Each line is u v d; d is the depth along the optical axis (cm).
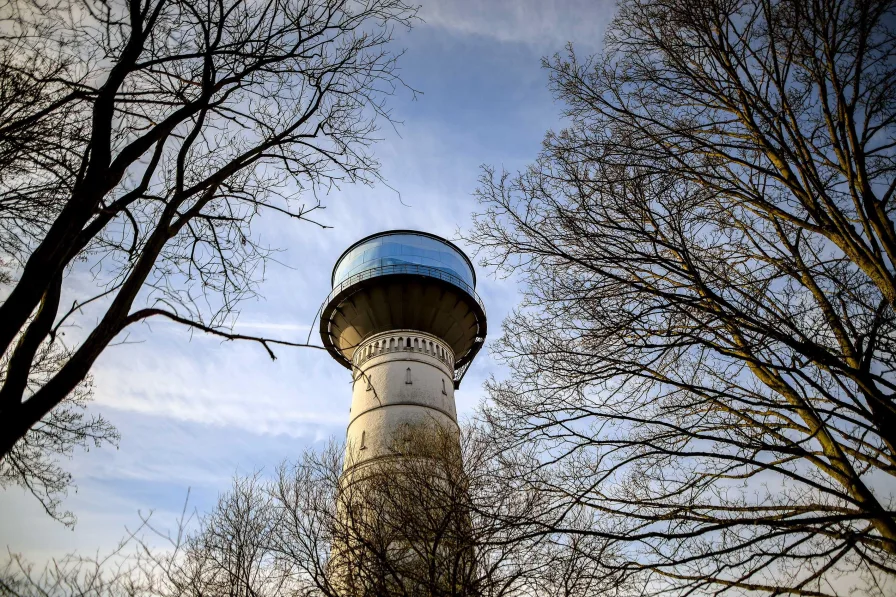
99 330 490
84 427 1078
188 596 1253
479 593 1186
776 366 682
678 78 985
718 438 713
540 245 897
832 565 682
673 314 799
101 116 568
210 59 646
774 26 891
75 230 521
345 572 1442
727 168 939
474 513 1027
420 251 3353
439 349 3150
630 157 912
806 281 814
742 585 705
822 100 840
